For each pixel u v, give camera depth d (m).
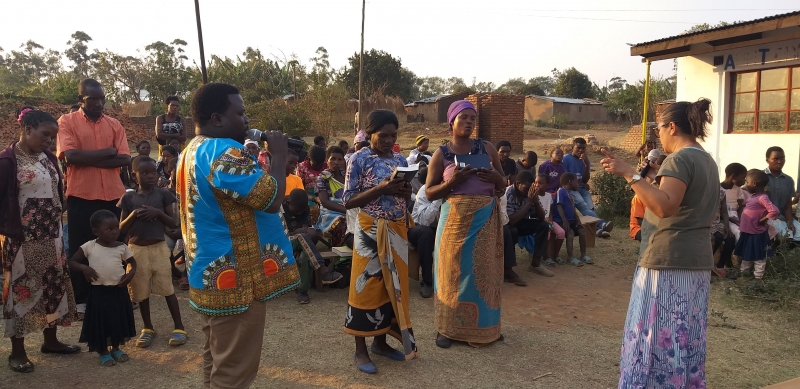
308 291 5.98
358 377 3.93
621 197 10.09
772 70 9.56
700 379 3.00
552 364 4.19
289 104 25.41
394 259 3.89
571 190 7.73
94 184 4.93
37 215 3.89
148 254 4.44
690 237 2.89
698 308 2.95
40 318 3.96
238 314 2.64
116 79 45.72
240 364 2.70
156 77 44.50
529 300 5.75
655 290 2.95
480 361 4.23
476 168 4.21
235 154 2.53
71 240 4.96
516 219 6.49
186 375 3.94
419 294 5.95
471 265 4.36
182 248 6.05
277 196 2.58
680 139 3.02
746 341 4.66
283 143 2.72
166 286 4.50
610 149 24.62
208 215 2.58
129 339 4.42
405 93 52.94
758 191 6.30
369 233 3.89
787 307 5.40
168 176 7.66
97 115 4.95
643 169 3.24
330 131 25.52
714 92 10.41
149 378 3.89
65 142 4.79
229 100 2.66
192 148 2.63
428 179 4.39
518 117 22.44
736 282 6.25
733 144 10.14
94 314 4.02
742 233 6.31
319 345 4.49
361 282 3.93
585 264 7.19
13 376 3.88
